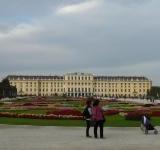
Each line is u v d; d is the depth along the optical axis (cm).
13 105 13825
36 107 12356
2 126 6519
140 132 5809
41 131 5816
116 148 4106
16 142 4509
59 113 8738
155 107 12425
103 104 16188
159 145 4362
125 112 9838
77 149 4016
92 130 6050
